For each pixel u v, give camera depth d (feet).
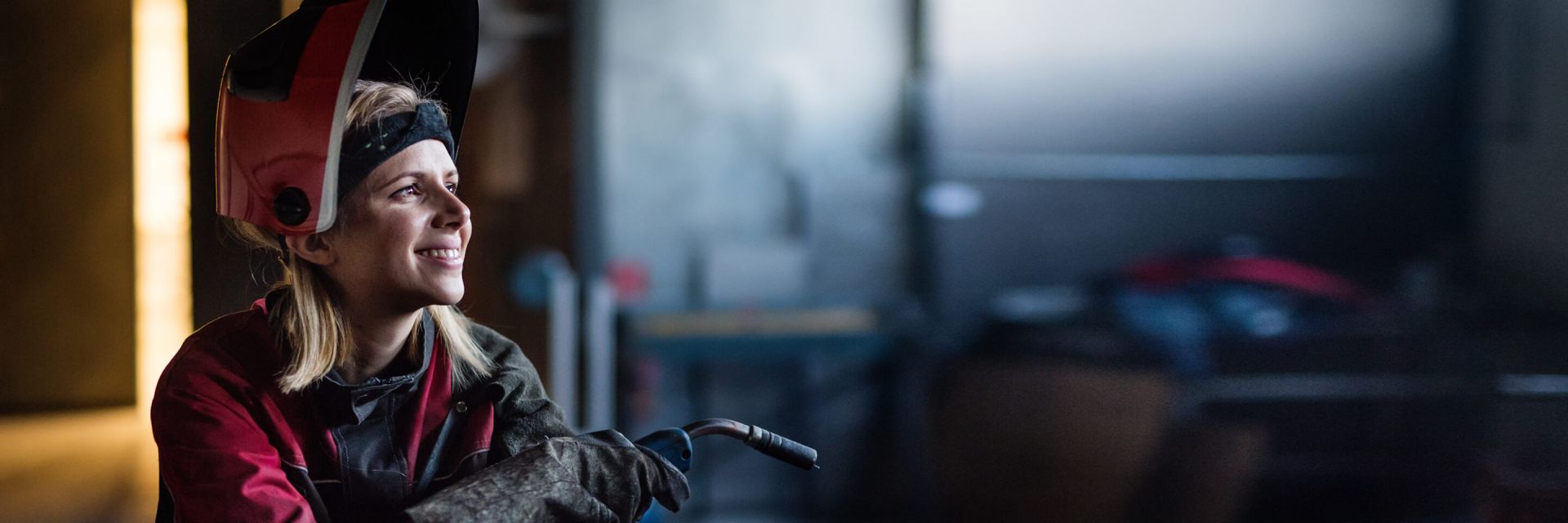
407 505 3.84
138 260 20.25
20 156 19.71
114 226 20.06
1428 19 21.53
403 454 3.87
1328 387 18.51
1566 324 19.94
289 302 3.84
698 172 19.25
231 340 3.79
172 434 3.59
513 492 3.49
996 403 18.97
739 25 19.34
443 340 4.07
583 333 17.51
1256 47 21.02
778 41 19.49
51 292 19.88
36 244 19.79
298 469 3.69
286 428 3.72
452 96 4.17
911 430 19.10
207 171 4.96
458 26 4.12
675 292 19.10
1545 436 17.81
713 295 19.02
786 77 19.53
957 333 19.70
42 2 19.56
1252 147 21.11
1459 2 21.56
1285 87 21.18
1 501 13.65
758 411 19.27
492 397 4.04
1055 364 18.97
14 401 19.75
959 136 20.11
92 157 19.95
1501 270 21.02
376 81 4.08
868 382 19.36
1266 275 19.45
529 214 18.63
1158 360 18.74
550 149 18.70
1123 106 20.67
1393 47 21.50
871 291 19.75
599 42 18.78
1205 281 19.39
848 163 19.74
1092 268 20.54
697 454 19.04
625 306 18.37
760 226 19.48
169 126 20.08
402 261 3.68
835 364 19.29
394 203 3.68
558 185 18.67
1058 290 20.38
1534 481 14.82
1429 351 19.24
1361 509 18.03
